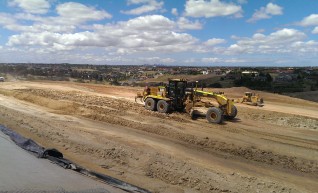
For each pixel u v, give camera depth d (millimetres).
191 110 20234
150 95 22484
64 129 15562
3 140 12516
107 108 22891
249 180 10164
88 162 11016
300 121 21094
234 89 38188
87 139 13719
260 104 28703
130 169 10500
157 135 16000
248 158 12961
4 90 33094
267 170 11719
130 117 19969
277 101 31484
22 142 12000
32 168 9469
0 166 9398
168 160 11359
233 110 20766
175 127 17703
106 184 8781
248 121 21156
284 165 12352
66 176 9062
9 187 7938
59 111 22125
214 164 11961
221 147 14117
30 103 26078
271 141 15992
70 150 12289
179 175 9953
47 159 10484
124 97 31453
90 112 21000
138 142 14398
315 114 23781
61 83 46875
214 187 9281
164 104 21484
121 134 15805
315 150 14688
